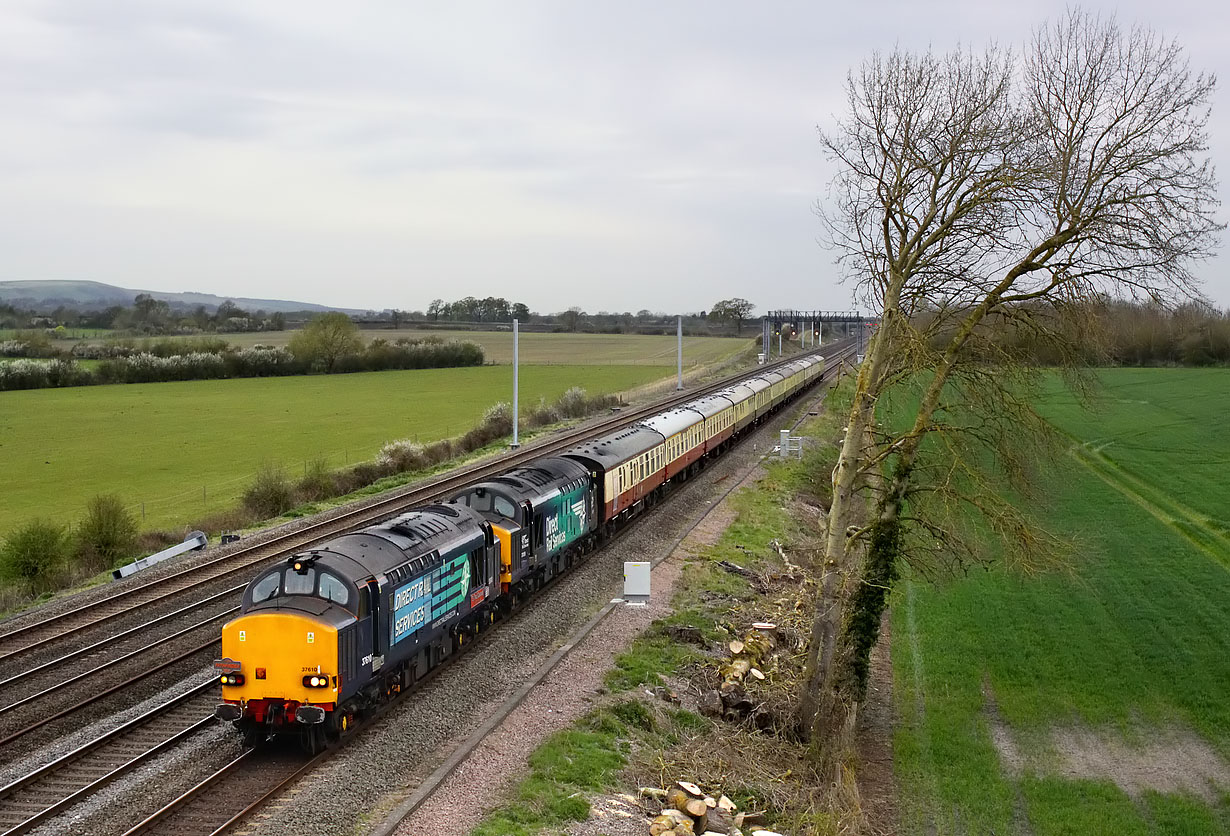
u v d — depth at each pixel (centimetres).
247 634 1744
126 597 2862
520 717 1986
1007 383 2194
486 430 6575
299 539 3562
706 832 1714
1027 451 2228
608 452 3700
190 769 1706
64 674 2230
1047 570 2264
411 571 2038
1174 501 4969
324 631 1723
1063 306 2041
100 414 8556
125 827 1483
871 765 2342
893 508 2409
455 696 2088
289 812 1528
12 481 5672
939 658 2991
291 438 7238
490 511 2700
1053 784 2253
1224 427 7162
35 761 1747
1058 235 2041
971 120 2064
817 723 2272
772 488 4888
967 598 3522
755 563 3566
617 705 2102
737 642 2625
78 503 5062
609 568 3253
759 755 2169
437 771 1703
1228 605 3419
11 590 3134
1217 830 2073
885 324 2216
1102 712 2631
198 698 2080
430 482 4781
